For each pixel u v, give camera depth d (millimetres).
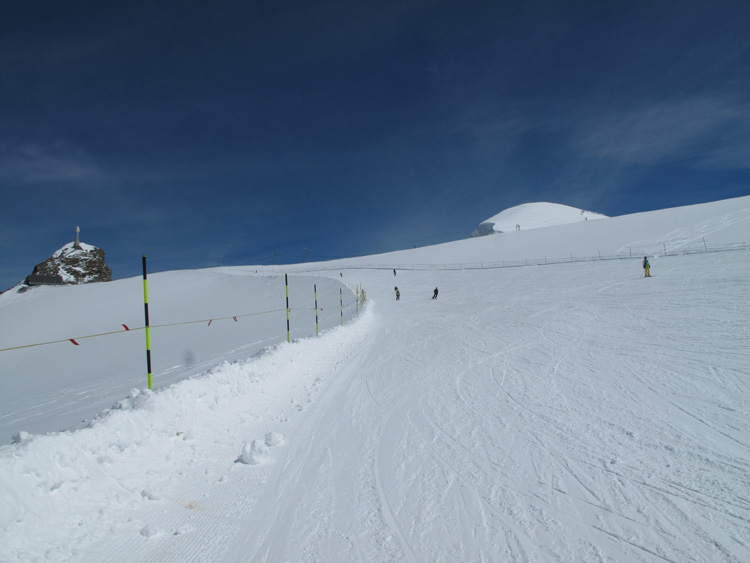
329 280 49625
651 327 13273
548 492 4355
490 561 3350
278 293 49156
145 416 5312
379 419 7039
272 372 9055
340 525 3984
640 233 55031
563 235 68875
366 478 4926
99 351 29672
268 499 4512
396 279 54312
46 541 3393
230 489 4727
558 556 3357
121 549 3561
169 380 13328
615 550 3389
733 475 4410
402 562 3398
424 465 5184
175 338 29203
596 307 19375
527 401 7465
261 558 3518
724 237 42312
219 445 5793
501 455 5320
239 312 42562
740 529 3539
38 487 3633
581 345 12023
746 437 5293
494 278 43062
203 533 3879
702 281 22281
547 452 5305
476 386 8797
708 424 5770
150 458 4906
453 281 46125
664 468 4668
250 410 7148
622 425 5984
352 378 10211
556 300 24188
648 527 3656
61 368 26328
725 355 9109
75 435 4320
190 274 73188
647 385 7715
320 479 4945
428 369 10836
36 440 3930
